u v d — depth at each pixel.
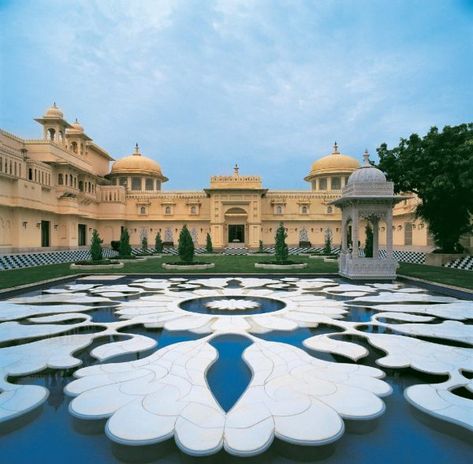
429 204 16.56
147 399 3.52
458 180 14.64
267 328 6.18
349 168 32.94
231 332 5.93
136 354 4.88
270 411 3.28
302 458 2.72
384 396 3.65
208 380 4.05
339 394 3.63
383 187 12.34
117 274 13.92
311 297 9.14
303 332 5.98
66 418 3.26
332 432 2.95
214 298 9.05
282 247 16.69
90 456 2.75
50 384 3.98
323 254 25.91
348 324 6.42
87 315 7.12
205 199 31.31
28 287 10.17
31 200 18.80
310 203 31.19
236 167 31.33
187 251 16.48
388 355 4.78
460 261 16.14
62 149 23.11
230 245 30.95
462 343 5.43
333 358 4.76
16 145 20.53
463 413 3.26
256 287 11.02
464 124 15.61
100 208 29.48
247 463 2.66
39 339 5.56
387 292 9.98
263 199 31.25
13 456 2.75
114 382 3.92
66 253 21.38
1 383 3.94
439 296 9.35
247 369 4.38
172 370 4.26
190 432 2.93
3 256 15.76
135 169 33.28
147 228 31.33
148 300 8.72
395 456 2.75
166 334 5.87
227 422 3.09
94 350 5.03
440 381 4.05
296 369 4.30
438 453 2.79
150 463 2.67
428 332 5.91
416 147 16.14
